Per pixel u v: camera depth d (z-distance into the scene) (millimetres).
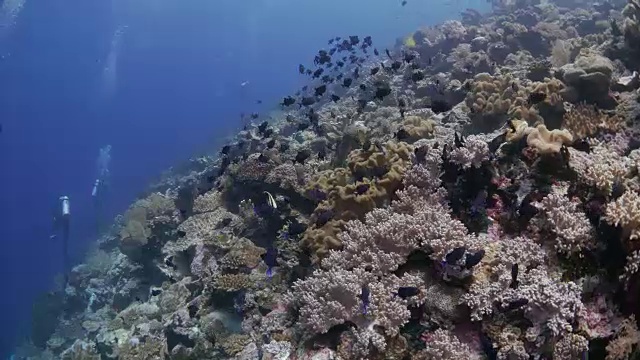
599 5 20484
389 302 5625
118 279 17828
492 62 15164
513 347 4746
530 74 11469
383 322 5480
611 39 10969
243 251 9141
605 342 4652
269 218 9727
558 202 5719
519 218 6035
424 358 5254
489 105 9695
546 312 4789
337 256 6656
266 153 11891
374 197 7523
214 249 10266
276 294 8141
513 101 9641
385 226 6293
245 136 16922
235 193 11844
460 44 18078
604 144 7355
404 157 8352
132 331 11984
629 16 10672
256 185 10883
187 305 9258
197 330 8359
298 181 10180
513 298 5008
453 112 11117
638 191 5469
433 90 14859
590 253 5246
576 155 6543
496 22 21281
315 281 6406
